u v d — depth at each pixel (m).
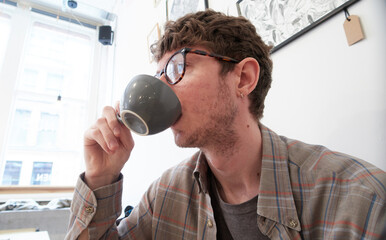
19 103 3.35
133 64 2.65
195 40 0.64
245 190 0.65
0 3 3.47
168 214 0.75
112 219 0.69
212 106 0.58
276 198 0.55
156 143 1.88
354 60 0.73
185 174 0.80
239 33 0.69
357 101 0.71
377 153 0.65
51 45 3.80
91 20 4.17
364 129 0.69
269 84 0.78
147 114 0.49
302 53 0.88
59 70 3.76
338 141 0.74
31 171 3.24
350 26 0.74
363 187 0.45
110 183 0.71
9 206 2.20
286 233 0.51
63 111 3.65
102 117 0.70
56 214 2.22
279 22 0.97
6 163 3.10
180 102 0.56
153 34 2.17
